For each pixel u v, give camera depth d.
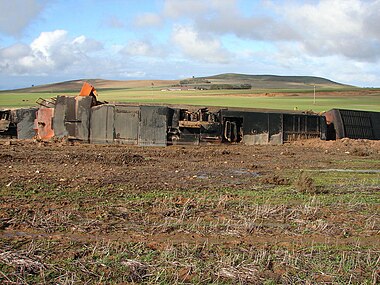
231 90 140.75
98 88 174.25
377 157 23.62
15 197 11.98
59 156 20.00
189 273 7.46
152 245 8.68
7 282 6.96
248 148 26.28
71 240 8.81
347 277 7.53
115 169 17.22
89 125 26.61
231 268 7.63
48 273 7.30
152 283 7.10
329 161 21.73
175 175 16.44
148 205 11.66
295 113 31.34
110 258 7.94
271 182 15.49
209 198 12.74
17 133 28.64
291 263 8.00
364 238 9.67
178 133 26.67
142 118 26.22
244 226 10.01
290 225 10.36
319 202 12.59
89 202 11.73
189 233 9.49
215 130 27.34
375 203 12.86
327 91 123.75
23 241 8.72
